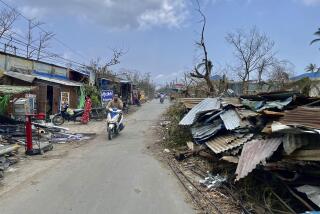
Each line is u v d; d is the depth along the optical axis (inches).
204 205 282.7
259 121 348.5
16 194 298.2
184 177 369.1
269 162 275.3
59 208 267.3
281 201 266.5
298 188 258.4
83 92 1207.6
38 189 313.6
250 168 264.7
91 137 665.0
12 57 908.0
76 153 494.3
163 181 350.9
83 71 1437.0
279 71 1443.2
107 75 1667.1
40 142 527.2
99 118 1013.2
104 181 345.4
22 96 813.2
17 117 716.7
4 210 260.8
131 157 470.3
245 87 1212.5
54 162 429.4
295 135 256.8
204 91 1128.2
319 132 232.4
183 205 281.4
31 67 1008.9
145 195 304.5
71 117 913.5
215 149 387.9
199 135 466.3
